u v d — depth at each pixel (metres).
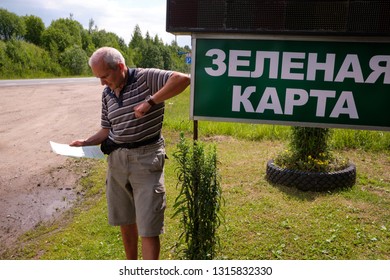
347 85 2.82
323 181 5.20
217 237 3.17
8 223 4.66
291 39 2.82
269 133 8.82
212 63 2.96
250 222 4.33
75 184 6.05
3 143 8.83
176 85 2.65
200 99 3.02
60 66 55.44
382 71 2.76
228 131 9.33
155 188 2.83
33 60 49.56
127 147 2.82
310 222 4.31
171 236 4.07
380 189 5.43
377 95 2.80
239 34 2.87
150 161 2.83
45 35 63.56
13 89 23.62
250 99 2.96
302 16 2.72
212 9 2.83
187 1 2.86
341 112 2.87
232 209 4.70
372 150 7.53
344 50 2.78
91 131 10.40
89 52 74.50
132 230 3.20
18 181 6.20
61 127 10.98
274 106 2.94
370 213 4.55
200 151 2.88
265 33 2.80
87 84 32.19
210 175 2.88
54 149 2.93
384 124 2.82
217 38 2.92
